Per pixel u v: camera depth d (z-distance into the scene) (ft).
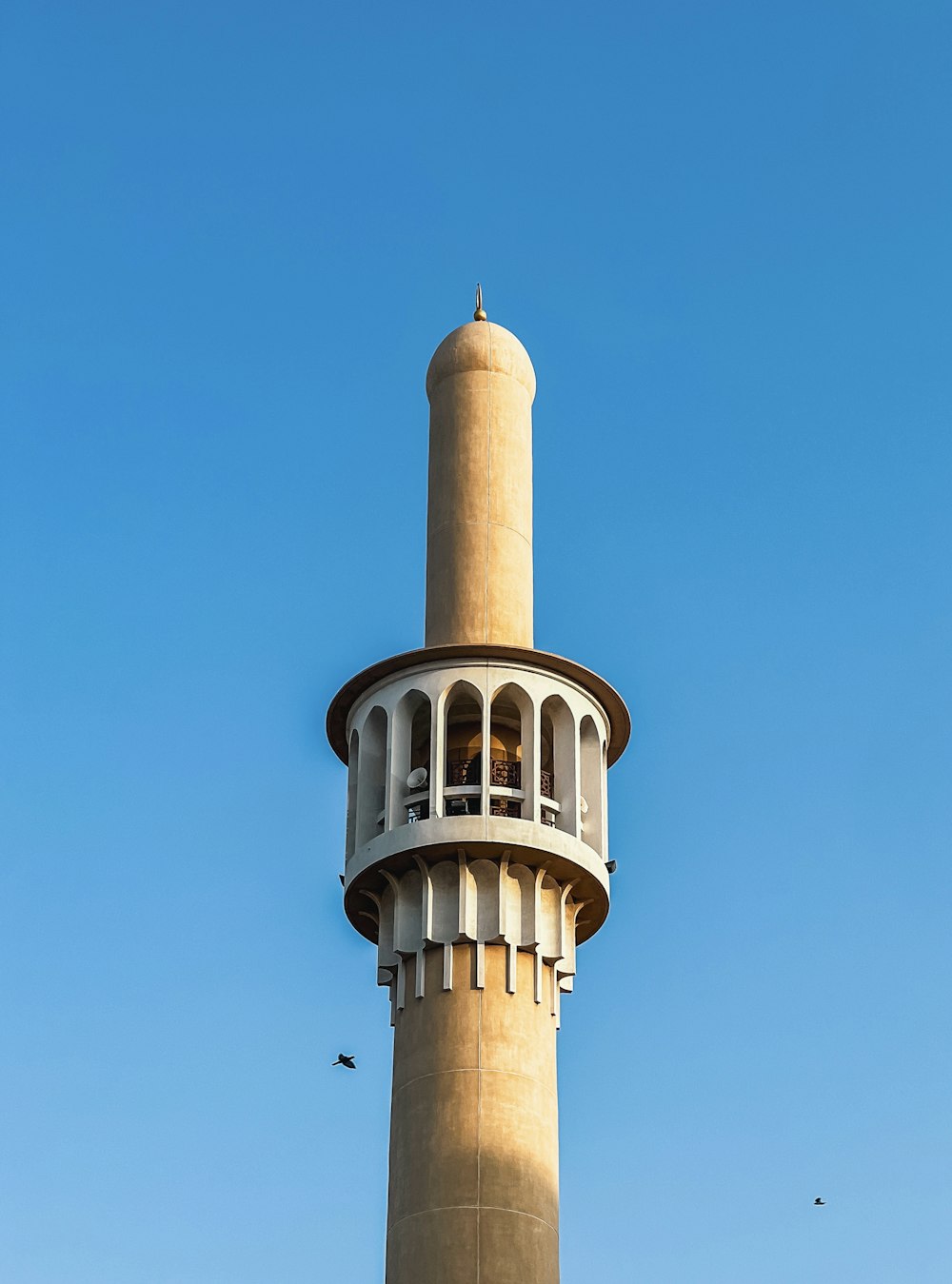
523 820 142.41
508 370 167.63
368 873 144.46
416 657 147.95
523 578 159.22
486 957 140.67
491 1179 132.77
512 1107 135.64
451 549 158.92
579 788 146.10
